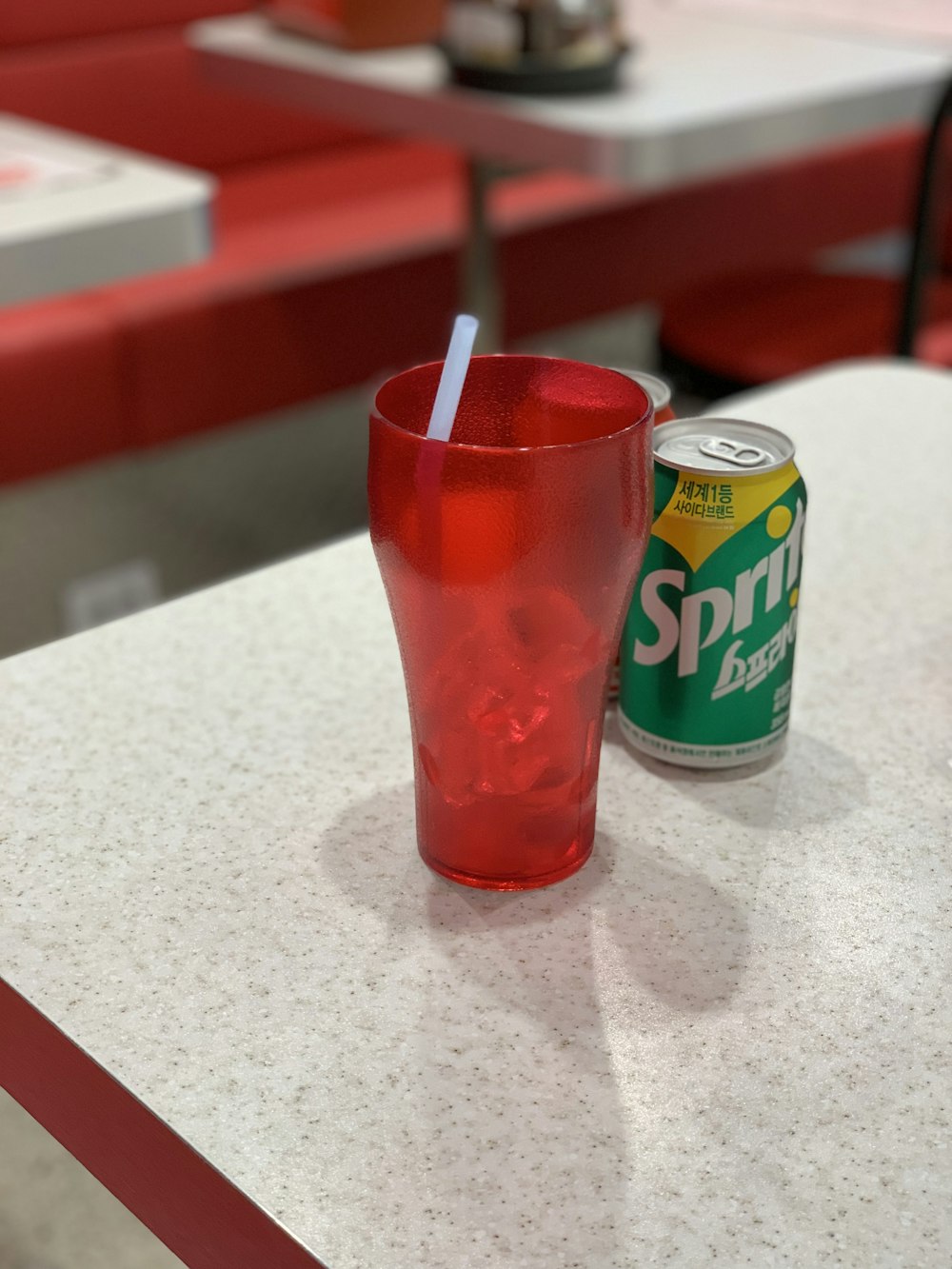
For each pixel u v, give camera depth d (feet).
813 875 1.54
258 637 2.02
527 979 1.39
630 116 5.07
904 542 2.27
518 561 1.29
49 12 7.68
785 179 8.95
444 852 1.51
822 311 7.00
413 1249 1.12
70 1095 1.36
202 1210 1.23
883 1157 1.20
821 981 1.39
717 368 6.57
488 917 1.48
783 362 6.40
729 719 1.67
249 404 7.01
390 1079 1.28
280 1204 1.15
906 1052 1.31
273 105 8.67
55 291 4.14
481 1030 1.33
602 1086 1.27
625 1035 1.33
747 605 1.60
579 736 1.45
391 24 6.27
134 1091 1.26
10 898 1.51
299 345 7.06
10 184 4.50
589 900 1.50
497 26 5.48
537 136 5.15
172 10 8.16
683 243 8.56
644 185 5.00
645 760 1.74
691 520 1.56
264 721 1.82
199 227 4.42
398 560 1.32
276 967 1.41
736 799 1.67
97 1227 2.74
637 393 1.36
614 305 8.38
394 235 7.60
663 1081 1.28
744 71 5.89
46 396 6.30
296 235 7.58
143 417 6.66
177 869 1.55
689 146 5.07
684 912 1.48
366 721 1.82
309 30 6.50
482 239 6.61
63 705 1.86
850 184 9.36
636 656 1.68
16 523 7.57
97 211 4.20
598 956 1.42
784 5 7.60
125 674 1.93
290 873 1.54
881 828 1.62
